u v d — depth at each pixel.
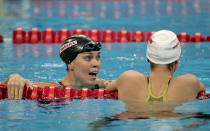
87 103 12.98
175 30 33.09
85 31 31.16
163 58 11.60
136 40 30.22
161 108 11.57
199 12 46.47
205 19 39.84
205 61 21.69
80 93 13.94
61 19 41.00
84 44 14.36
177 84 11.82
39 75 18.58
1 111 12.02
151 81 11.89
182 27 34.66
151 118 10.88
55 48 27.14
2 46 27.77
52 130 10.09
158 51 11.59
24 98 13.73
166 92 11.70
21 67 20.44
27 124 10.63
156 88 11.79
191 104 11.97
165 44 11.57
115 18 41.69
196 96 12.66
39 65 21.02
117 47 27.20
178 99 11.73
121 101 12.23
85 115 11.47
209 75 18.20
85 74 14.56
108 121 10.77
